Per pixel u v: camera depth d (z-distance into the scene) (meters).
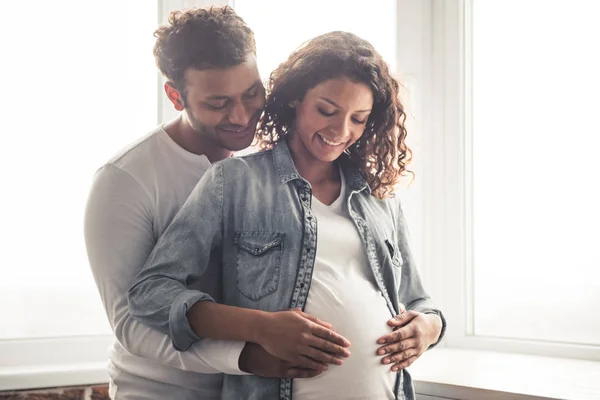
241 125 1.37
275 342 1.16
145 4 1.98
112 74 1.94
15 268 1.79
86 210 1.32
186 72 1.32
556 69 1.93
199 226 1.27
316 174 1.38
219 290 1.35
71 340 1.81
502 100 2.03
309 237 1.28
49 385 1.63
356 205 1.38
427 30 2.11
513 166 1.99
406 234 1.50
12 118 1.81
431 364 1.76
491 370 1.67
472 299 2.05
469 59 2.09
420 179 2.10
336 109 1.30
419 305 1.45
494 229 2.02
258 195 1.30
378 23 2.17
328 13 2.17
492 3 2.06
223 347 1.20
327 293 1.25
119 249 1.30
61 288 1.84
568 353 1.84
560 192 1.90
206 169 1.40
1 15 1.81
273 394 1.22
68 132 1.87
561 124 1.91
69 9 1.89
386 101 1.40
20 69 1.82
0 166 1.79
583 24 1.89
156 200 1.34
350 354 1.21
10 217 1.79
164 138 1.38
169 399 1.31
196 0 1.96
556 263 1.90
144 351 1.26
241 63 1.33
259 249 1.27
